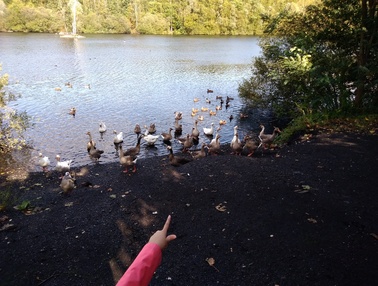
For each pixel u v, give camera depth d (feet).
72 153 47.70
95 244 19.31
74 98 82.89
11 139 47.01
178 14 363.97
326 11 45.27
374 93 43.47
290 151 34.71
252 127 63.72
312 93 46.29
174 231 20.26
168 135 55.16
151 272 6.73
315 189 24.56
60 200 26.86
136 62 153.48
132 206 23.98
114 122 64.85
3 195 28.40
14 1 327.88
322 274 15.97
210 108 77.61
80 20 328.70
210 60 166.09
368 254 17.20
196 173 29.27
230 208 22.44
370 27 41.73
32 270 17.12
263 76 65.51
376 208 21.70
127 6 368.48
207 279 16.06
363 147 33.50
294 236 18.94
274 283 15.57
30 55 164.04
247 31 363.97
